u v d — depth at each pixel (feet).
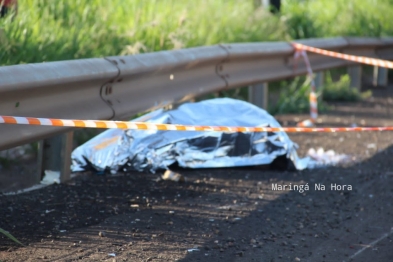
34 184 79.25
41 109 66.18
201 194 76.07
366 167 92.99
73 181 78.84
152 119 87.71
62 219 64.34
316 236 63.72
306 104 142.00
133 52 105.81
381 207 74.08
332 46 153.48
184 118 87.30
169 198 73.82
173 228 63.62
